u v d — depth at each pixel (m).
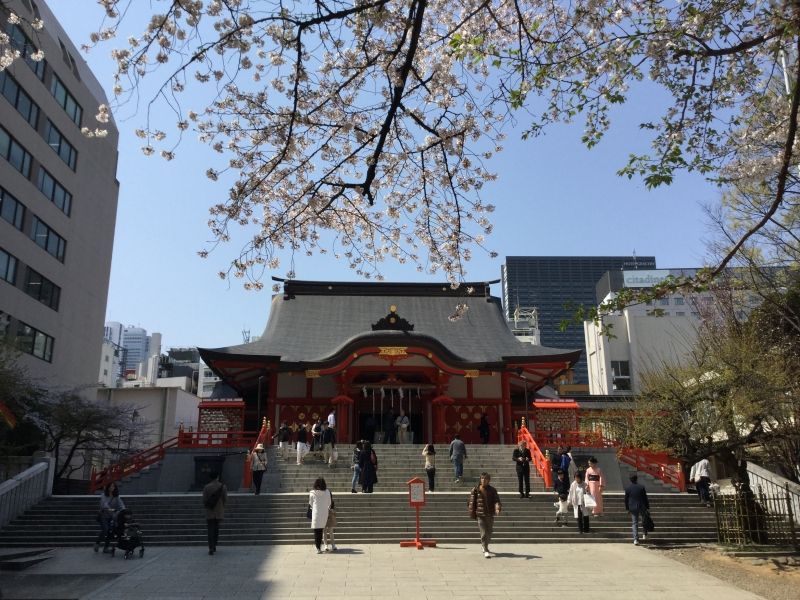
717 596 11.59
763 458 24.50
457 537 17.78
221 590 11.84
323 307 39.56
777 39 9.45
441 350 31.33
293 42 8.99
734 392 21.30
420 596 11.33
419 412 34.66
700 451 22.97
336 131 11.24
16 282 35.25
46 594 11.65
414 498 16.84
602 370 57.03
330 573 13.37
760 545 16.78
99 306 46.16
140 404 44.16
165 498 19.81
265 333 37.41
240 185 11.11
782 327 23.02
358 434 34.12
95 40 8.83
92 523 18.58
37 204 37.66
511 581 12.62
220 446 27.73
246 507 19.44
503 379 34.19
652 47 9.52
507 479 24.06
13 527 18.25
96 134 11.75
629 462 27.48
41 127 38.09
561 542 17.77
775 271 22.48
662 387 24.84
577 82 9.86
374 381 33.50
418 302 40.44
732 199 21.28
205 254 11.88
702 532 18.45
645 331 55.50
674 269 77.06
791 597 11.67
